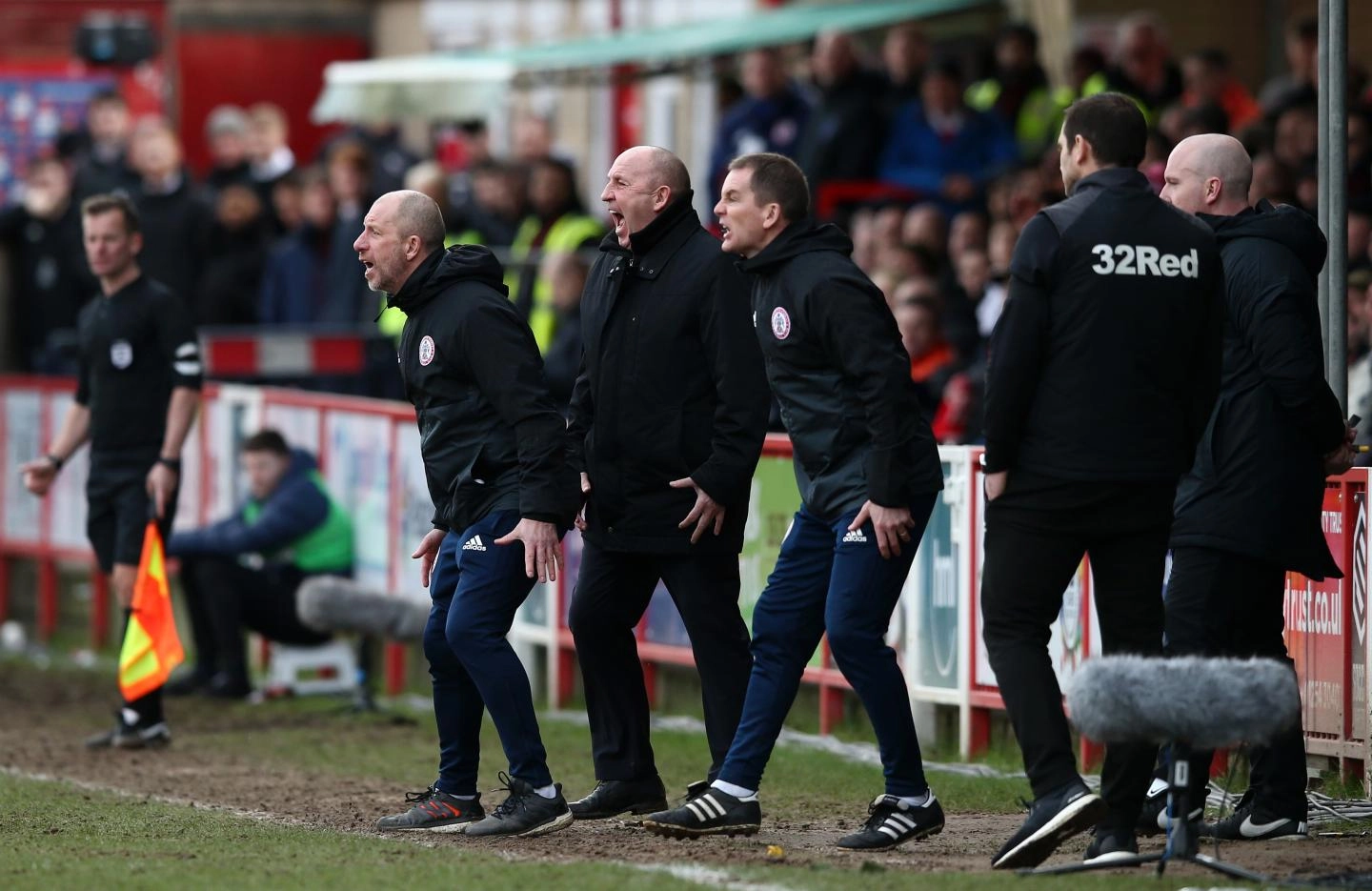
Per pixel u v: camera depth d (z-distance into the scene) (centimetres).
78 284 5625
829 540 2327
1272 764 2347
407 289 2402
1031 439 2094
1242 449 2248
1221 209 2294
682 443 2436
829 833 2486
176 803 2814
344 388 4919
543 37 8525
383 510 4041
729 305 2408
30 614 5225
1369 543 2594
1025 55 4944
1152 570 2108
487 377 2355
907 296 3906
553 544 2347
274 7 8925
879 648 2275
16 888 2100
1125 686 1977
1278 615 2333
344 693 4062
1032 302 2067
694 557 2462
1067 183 2150
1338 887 2008
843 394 2259
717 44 5388
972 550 3106
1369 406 3086
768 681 2341
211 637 4159
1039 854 2088
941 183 4828
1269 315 2212
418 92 5469
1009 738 3108
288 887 2062
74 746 3522
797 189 2278
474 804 2495
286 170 5812
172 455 3369
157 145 5388
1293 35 4241
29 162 7075
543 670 3916
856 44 5759
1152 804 2381
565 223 4834
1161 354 2072
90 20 6938
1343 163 2609
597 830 2480
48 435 5059
